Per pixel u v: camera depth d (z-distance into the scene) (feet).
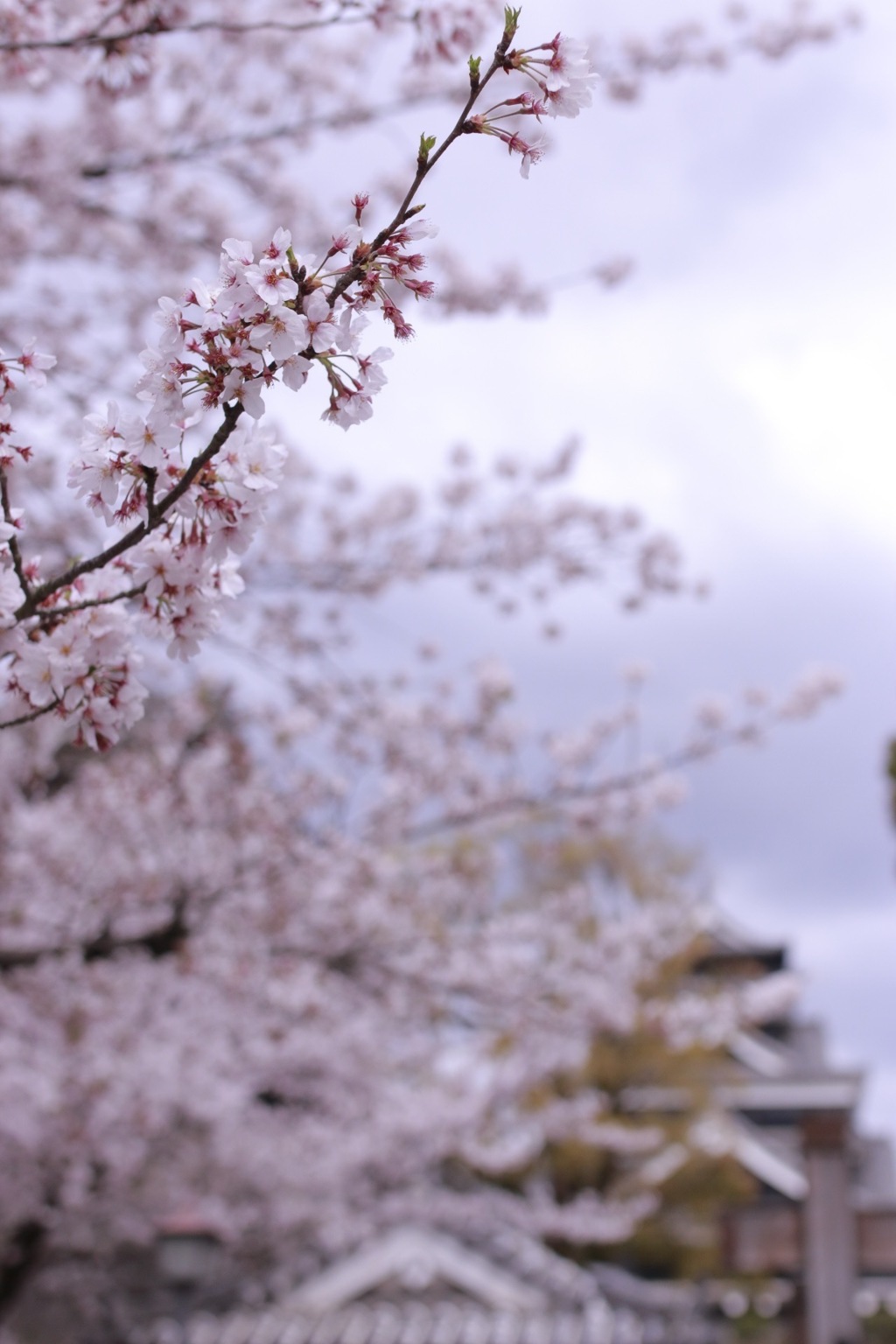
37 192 19.47
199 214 21.68
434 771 25.17
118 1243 43.70
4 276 21.29
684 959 55.77
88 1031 24.54
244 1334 44.39
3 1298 33.65
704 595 27.30
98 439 5.85
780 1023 99.04
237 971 24.07
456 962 26.94
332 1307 47.06
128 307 22.41
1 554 6.16
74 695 6.28
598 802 25.82
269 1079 34.04
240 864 22.15
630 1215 55.72
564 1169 65.98
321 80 21.39
